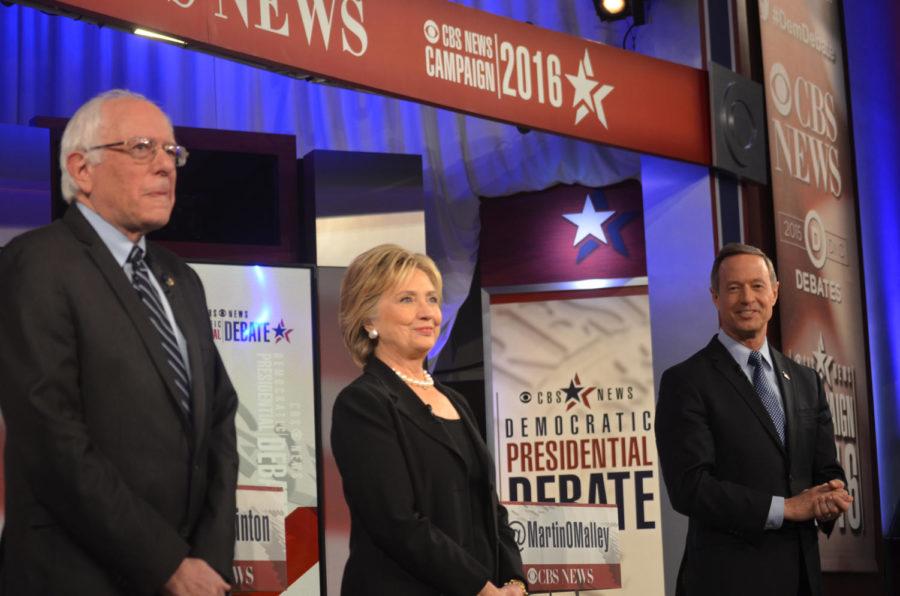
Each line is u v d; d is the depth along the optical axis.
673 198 6.02
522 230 6.36
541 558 5.46
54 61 6.06
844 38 7.02
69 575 2.22
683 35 6.06
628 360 5.98
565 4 6.48
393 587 2.71
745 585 3.65
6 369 2.24
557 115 5.00
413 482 2.75
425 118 6.50
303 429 4.14
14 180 4.53
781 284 6.00
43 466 2.18
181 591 2.19
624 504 5.87
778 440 3.78
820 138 6.60
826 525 3.86
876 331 7.57
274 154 5.17
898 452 7.64
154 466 2.31
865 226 7.59
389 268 2.97
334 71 4.11
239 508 3.92
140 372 2.34
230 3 3.78
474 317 6.33
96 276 2.36
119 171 2.43
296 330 4.17
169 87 6.23
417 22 4.44
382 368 2.90
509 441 5.95
